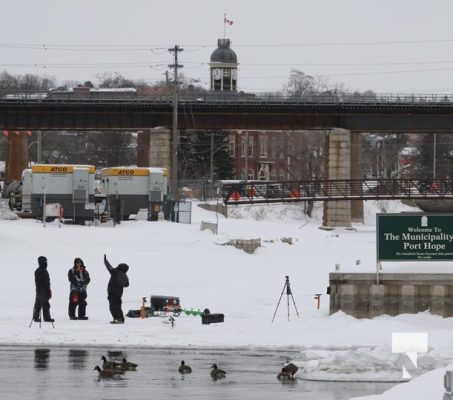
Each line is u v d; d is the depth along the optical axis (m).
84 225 171.12
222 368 67.38
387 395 52.56
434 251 92.06
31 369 66.06
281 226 194.62
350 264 153.12
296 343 77.94
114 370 63.56
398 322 86.62
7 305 99.88
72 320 88.25
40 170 172.50
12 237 148.62
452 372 45.06
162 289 119.25
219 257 149.75
